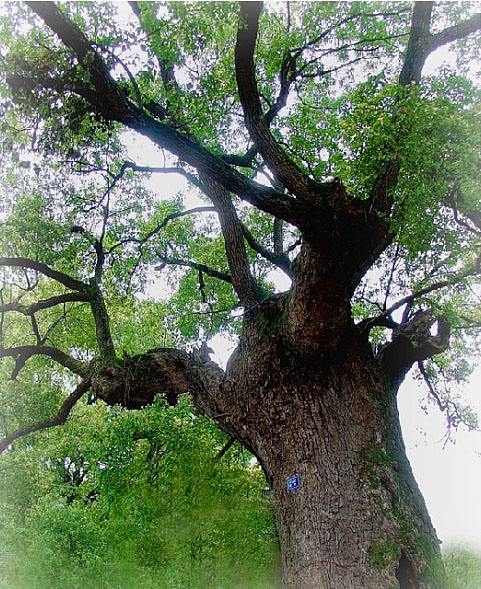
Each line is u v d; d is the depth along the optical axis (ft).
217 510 36.29
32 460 59.36
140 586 33.27
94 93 25.63
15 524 42.50
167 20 25.63
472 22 28.35
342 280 26.86
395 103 26.53
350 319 30.55
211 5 24.25
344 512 26.68
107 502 37.91
